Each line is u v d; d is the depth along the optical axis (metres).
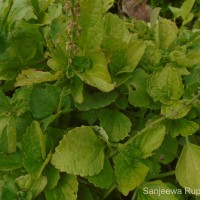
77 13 0.48
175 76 0.54
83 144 0.51
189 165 0.53
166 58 0.59
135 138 0.52
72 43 0.50
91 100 0.54
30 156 0.51
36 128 0.51
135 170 0.51
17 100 0.56
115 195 0.55
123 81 0.55
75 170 0.50
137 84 0.56
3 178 0.52
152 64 0.59
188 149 0.54
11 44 0.60
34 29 0.61
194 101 0.53
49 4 0.63
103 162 0.52
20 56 0.60
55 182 0.51
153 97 0.55
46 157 0.52
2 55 0.59
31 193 0.50
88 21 0.51
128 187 0.50
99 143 0.52
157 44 0.62
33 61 0.61
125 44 0.54
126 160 0.52
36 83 0.56
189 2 0.72
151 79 0.55
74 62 0.52
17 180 0.51
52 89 0.54
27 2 0.59
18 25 0.59
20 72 0.60
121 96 0.57
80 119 0.57
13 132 0.52
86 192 0.53
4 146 0.53
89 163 0.51
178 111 0.52
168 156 0.54
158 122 0.54
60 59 0.52
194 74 0.58
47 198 0.50
